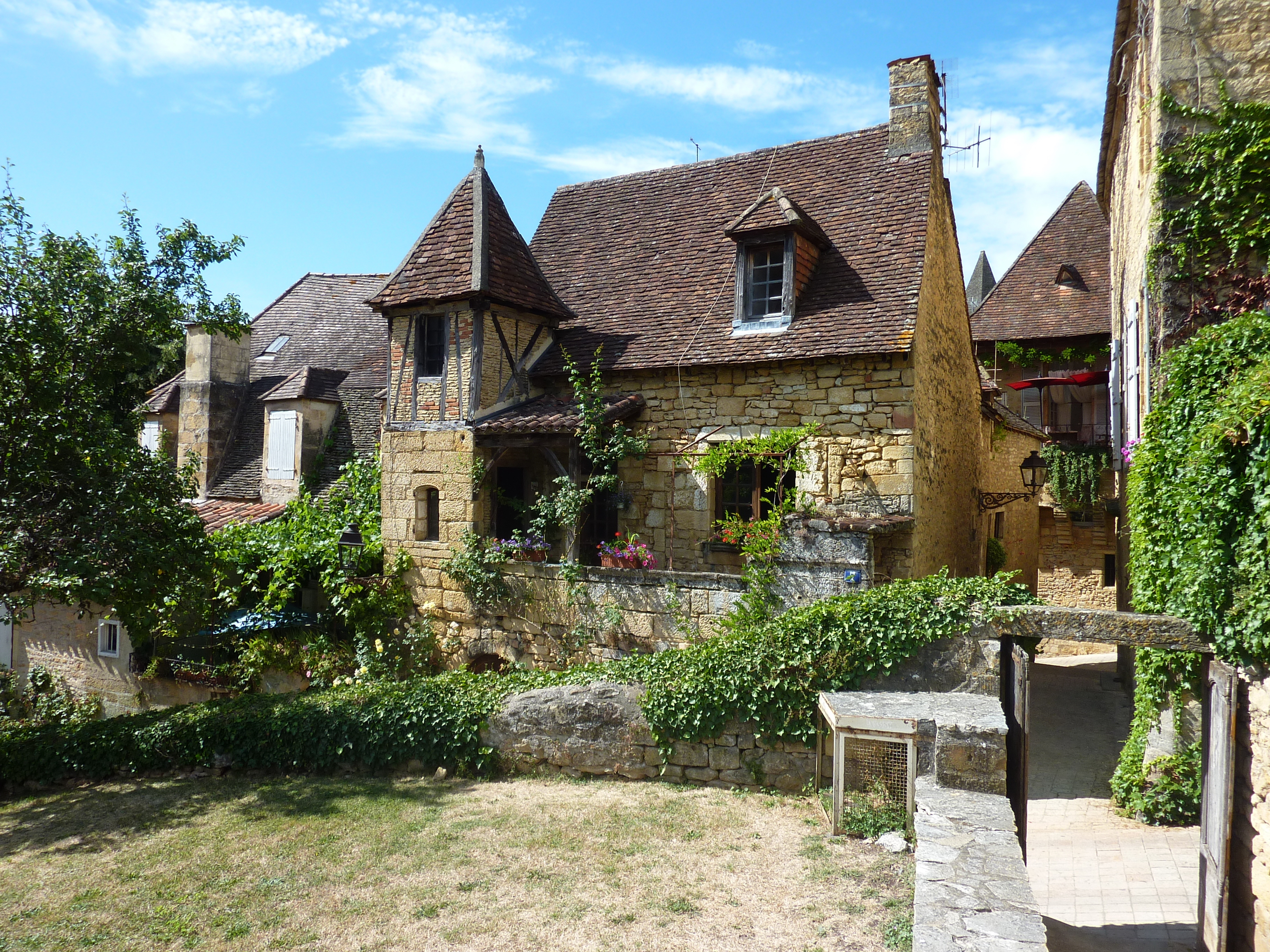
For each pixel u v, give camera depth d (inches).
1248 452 238.8
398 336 491.5
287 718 376.2
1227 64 319.6
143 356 454.3
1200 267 321.1
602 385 483.5
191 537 446.3
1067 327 718.5
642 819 284.0
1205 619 255.3
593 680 335.0
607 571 414.3
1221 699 240.1
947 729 226.2
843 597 314.7
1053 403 730.2
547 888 239.9
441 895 240.2
